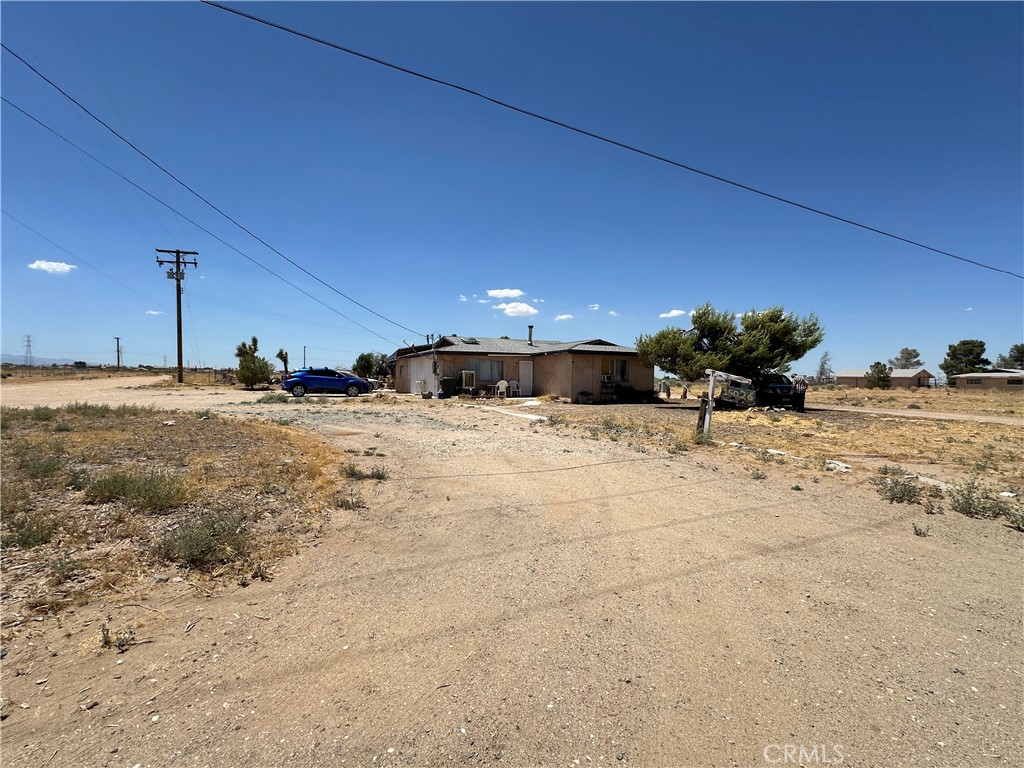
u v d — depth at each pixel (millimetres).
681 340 24578
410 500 6320
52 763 2137
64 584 3611
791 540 5297
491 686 2770
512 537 5152
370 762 2209
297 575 4109
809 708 2652
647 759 2275
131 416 13094
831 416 21062
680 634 3373
